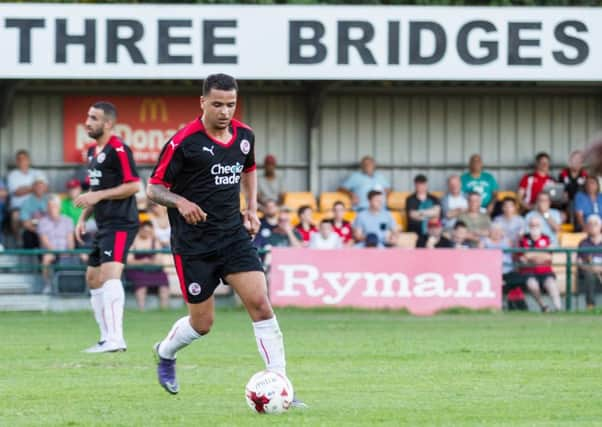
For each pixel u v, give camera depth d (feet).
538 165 208.44
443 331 144.97
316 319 162.71
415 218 197.77
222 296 182.39
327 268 174.50
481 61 189.98
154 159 210.79
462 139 217.97
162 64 185.98
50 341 131.95
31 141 208.95
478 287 176.04
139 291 177.68
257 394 78.54
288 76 187.73
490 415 78.84
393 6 188.55
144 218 202.18
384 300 174.81
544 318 166.30
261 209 203.72
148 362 110.63
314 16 187.52
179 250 80.43
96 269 121.19
